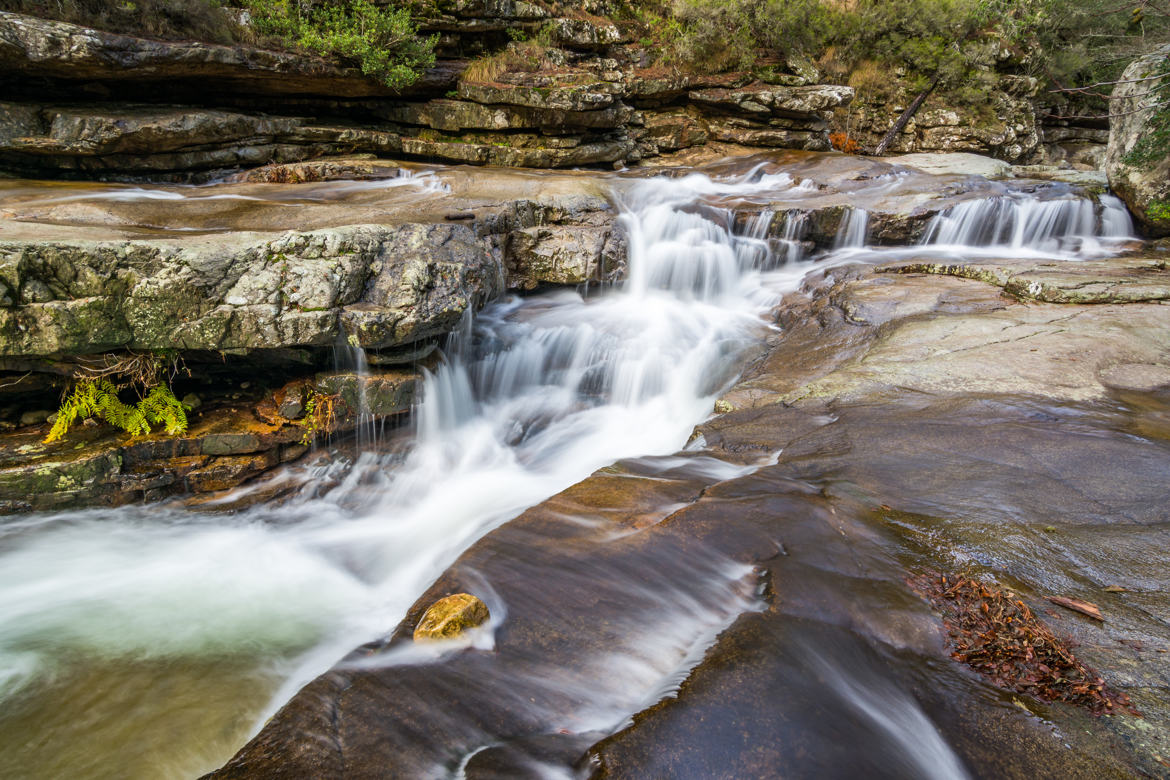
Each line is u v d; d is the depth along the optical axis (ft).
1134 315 23.86
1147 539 11.66
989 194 38.19
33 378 18.02
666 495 13.24
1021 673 8.45
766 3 53.31
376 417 20.36
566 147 44.57
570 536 11.59
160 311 17.16
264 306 17.90
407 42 39.27
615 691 8.27
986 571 10.63
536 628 9.37
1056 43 70.13
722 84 52.75
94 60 29.84
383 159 41.47
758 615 9.40
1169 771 7.06
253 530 18.63
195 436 18.67
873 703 7.93
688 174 46.37
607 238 28.73
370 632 13.70
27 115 30.58
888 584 10.20
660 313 28.86
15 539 16.75
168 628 13.84
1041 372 19.90
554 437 23.44
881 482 13.93
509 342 25.17
